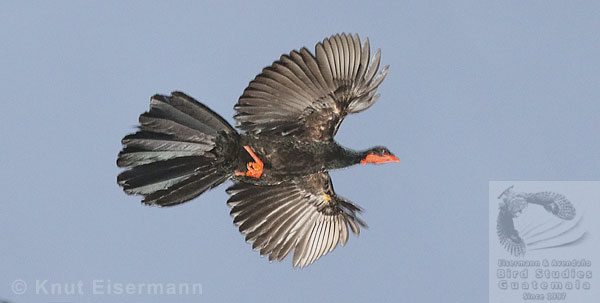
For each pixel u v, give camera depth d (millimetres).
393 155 13117
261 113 12117
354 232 14039
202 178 11695
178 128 11258
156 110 11164
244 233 13414
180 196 11625
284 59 11852
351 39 12305
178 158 11336
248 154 11852
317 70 12133
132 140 11125
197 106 11328
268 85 12016
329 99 12352
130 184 11258
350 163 12758
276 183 12523
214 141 11461
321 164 12477
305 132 12398
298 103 12258
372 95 12641
